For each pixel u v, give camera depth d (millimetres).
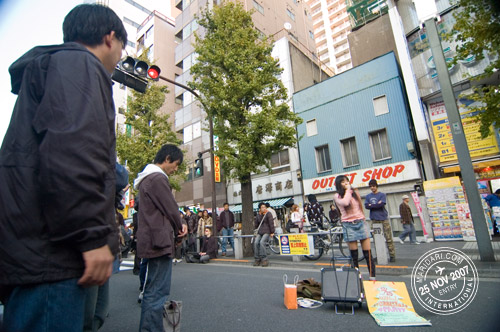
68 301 908
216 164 20438
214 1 24234
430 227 10883
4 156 951
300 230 9906
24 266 874
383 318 2877
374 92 14312
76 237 870
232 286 4969
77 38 1239
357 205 4129
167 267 2412
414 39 13492
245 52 10266
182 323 3111
